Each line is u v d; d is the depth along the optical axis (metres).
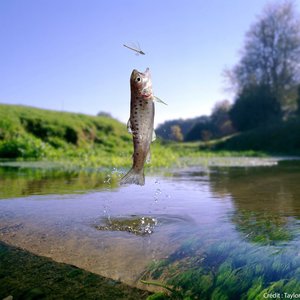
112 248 0.58
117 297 0.46
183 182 1.34
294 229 0.59
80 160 2.61
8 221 0.73
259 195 0.98
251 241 0.53
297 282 0.41
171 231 0.62
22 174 1.68
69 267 0.54
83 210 0.80
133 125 0.57
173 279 0.48
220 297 0.43
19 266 0.54
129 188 1.16
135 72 0.56
